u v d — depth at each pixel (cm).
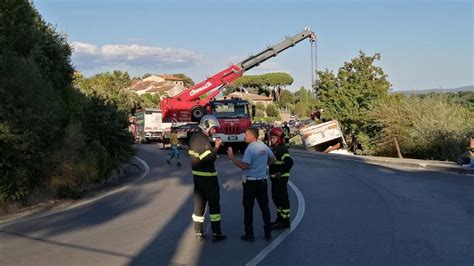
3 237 873
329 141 3341
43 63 1598
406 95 3184
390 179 1620
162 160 2559
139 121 5078
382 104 3025
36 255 742
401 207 1101
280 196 890
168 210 1121
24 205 1182
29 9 1575
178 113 3294
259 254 727
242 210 1092
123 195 1375
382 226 907
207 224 962
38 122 1182
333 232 862
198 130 826
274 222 912
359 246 766
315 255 718
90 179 1465
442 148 2464
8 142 1104
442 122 2550
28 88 1204
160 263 690
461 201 1172
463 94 3256
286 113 11131
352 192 1338
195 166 811
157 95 8981
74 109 1712
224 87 3284
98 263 695
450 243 782
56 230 929
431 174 1752
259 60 3281
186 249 765
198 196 817
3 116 1108
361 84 3441
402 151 2809
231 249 760
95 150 1538
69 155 1315
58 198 1305
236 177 1739
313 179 1639
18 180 1134
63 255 740
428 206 1112
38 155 1201
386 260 689
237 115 2688
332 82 3612
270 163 838
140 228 930
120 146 1714
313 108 3784
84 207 1192
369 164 2217
